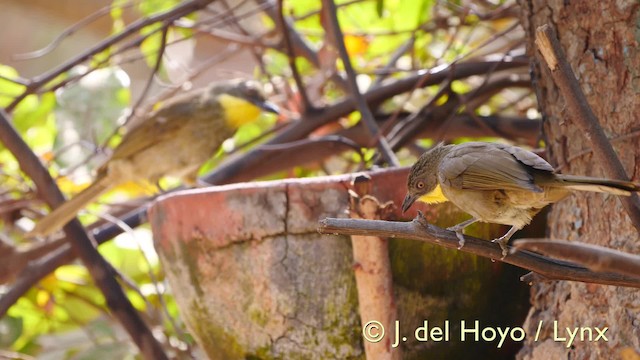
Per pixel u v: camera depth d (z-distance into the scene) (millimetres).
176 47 14258
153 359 7844
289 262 5984
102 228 9742
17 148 8258
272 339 6105
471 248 4895
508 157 5562
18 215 10602
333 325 5988
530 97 11555
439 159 5930
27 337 11508
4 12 20688
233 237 6062
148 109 11867
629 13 5875
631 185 4672
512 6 9234
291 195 5961
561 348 5945
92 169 12008
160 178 11312
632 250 5680
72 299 11562
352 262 5930
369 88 10672
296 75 9766
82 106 12195
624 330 5539
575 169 6332
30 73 21266
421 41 11312
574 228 6223
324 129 11109
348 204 5918
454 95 9609
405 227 4883
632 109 5844
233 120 11375
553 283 6223
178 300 6512
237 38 11102
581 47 6152
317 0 11141
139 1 10688
